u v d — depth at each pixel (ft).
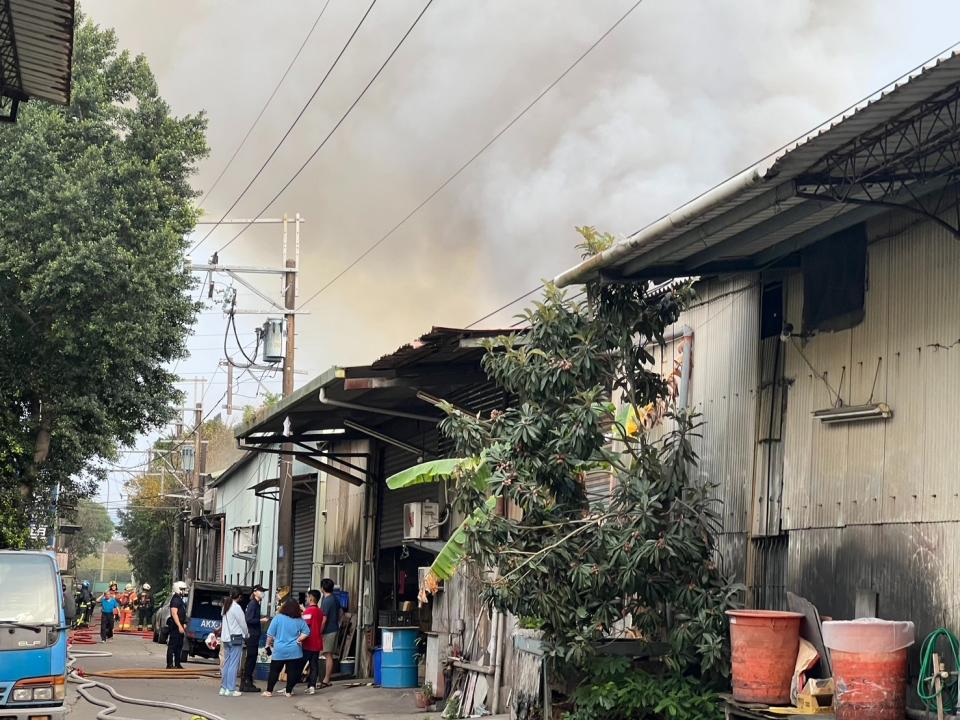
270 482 96.53
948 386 28.43
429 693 51.16
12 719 38.81
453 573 47.11
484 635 47.09
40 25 40.63
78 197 75.77
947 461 28.17
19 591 40.06
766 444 36.70
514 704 41.11
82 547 369.09
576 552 35.42
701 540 35.50
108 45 85.92
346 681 68.18
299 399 59.67
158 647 113.70
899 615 29.43
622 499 36.24
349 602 78.74
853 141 25.44
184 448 202.90
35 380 82.99
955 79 21.91
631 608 36.09
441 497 61.67
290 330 100.89
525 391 37.68
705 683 34.24
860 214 31.99
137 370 88.38
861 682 26.58
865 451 31.58
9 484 83.30
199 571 193.26
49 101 47.85
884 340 31.22
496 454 36.86
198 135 85.92
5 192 76.59
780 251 35.55
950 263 28.81
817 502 33.50
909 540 29.32
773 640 30.68
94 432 86.79
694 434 38.06
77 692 56.59
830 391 33.42
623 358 38.19
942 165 27.86
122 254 76.13
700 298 41.70
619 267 36.29
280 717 49.08
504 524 36.58
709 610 33.83
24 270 76.23
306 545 101.35
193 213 84.48
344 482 84.58
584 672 36.68
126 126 83.46
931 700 26.99
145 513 219.00
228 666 59.88
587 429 35.45
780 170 26.81
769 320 37.50
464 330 46.26
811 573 33.40
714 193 28.30
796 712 29.22
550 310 38.47
